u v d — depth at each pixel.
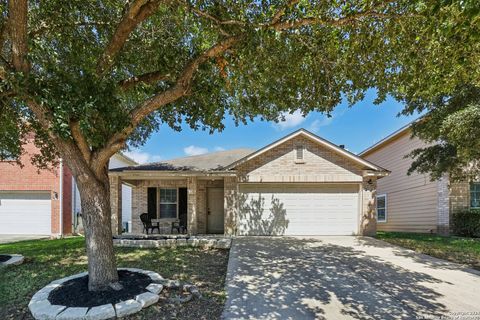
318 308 4.76
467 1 3.10
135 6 4.91
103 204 5.26
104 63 5.32
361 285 5.88
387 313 4.59
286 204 12.77
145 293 4.90
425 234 13.61
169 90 5.33
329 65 6.12
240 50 5.22
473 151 8.85
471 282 6.13
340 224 12.70
